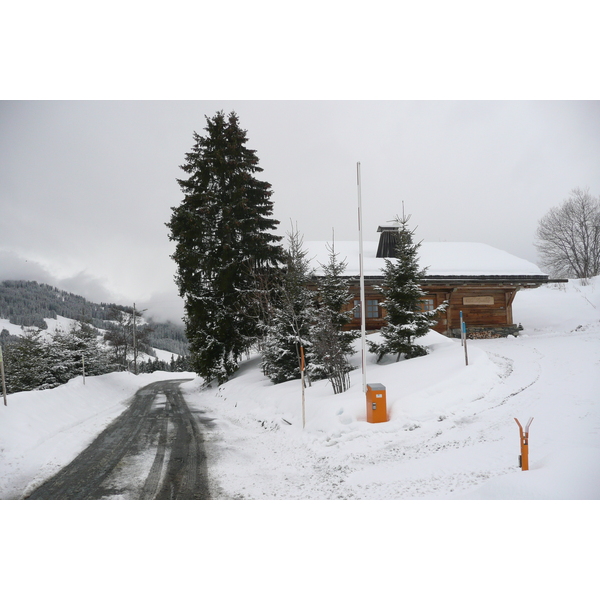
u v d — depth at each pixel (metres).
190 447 10.82
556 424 9.02
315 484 7.66
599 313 27.08
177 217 23.86
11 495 7.54
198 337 24.78
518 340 20.66
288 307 17.27
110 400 21.73
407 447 8.87
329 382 14.80
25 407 13.24
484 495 5.96
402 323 15.84
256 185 25.38
